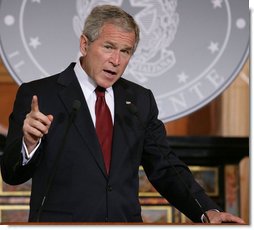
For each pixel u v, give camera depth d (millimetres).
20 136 8609
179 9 14156
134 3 14000
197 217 8984
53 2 13844
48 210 8578
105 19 8836
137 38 9070
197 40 14188
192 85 14078
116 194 8766
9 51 13719
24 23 13797
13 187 14570
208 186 15219
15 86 17750
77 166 8688
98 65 8836
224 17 14234
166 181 9320
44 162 8703
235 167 15289
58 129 8805
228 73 14188
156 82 14031
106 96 9367
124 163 8953
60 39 13820
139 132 9258
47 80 9266
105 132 9070
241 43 14234
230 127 17391
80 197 8609
